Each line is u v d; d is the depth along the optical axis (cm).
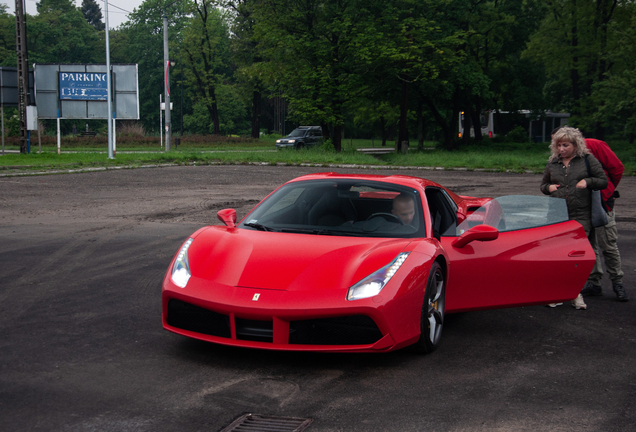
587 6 4022
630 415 301
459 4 3856
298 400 314
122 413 293
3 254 707
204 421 286
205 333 371
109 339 411
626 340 435
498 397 323
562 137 523
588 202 526
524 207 465
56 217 1016
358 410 303
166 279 387
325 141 3266
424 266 378
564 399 321
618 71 3628
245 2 5134
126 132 4819
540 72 4888
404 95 3638
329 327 349
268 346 346
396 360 384
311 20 3297
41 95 2848
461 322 482
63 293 535
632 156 3005
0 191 1374
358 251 385
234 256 386
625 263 711
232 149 4200
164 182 1669
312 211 461
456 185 1681
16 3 2678
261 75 3462
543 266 441
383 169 2395
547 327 468
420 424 287
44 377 339
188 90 7912
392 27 3409
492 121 5725
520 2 4369
